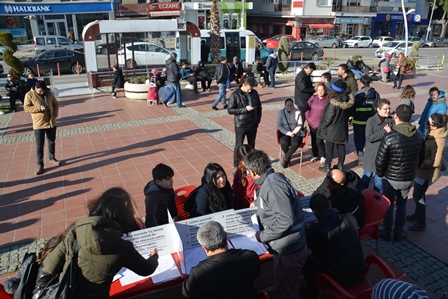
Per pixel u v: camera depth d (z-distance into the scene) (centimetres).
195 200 399
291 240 309
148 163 757
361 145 718
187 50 1828
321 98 706
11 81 1199
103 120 1097
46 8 2952
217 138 913
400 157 429
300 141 697
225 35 2014
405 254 452
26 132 1001
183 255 311
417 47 2342
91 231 232
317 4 4103
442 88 1579
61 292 230
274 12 4247
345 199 392
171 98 1306
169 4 3319
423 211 493
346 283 320
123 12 3334
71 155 812
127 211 259
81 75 1970
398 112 430
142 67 1794
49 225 533
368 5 4441
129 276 313
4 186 665
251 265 263
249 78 648
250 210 360
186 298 259
